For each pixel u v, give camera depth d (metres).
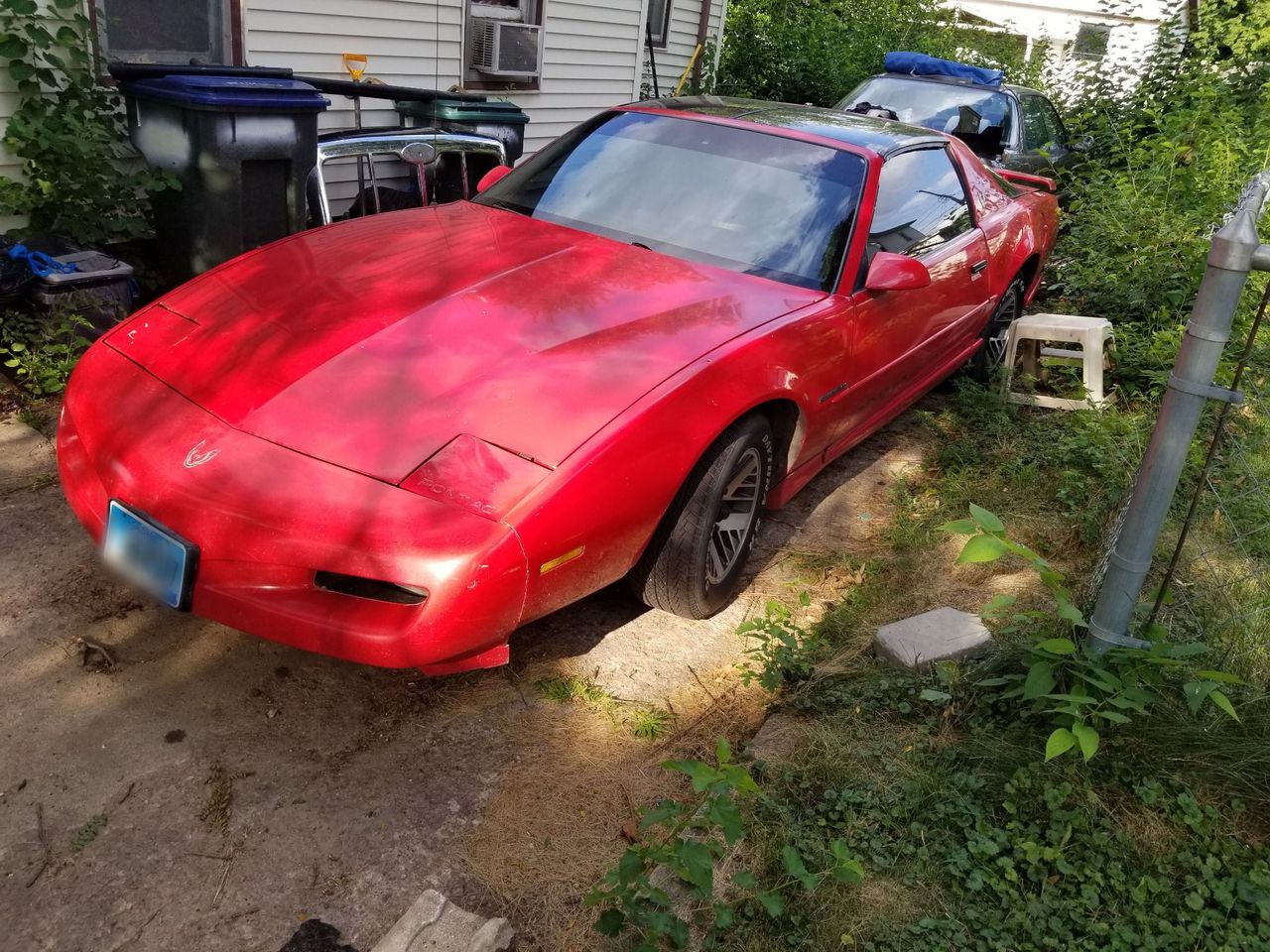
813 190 3.81
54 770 2.41
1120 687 2.62
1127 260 6.64
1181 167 7.42
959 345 5.04
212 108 4.73
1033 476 4.34
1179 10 11.74
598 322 2.95
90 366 2.83
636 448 2.57
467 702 2.81
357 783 2.49
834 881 2.29
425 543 2.24
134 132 5.14
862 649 3.19
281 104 4.93
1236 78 10.48
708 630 3.28
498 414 2.53
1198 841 2.46
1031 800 2.53
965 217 4.85
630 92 10.12
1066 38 21.05
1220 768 2.61
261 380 2.58
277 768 2.50
